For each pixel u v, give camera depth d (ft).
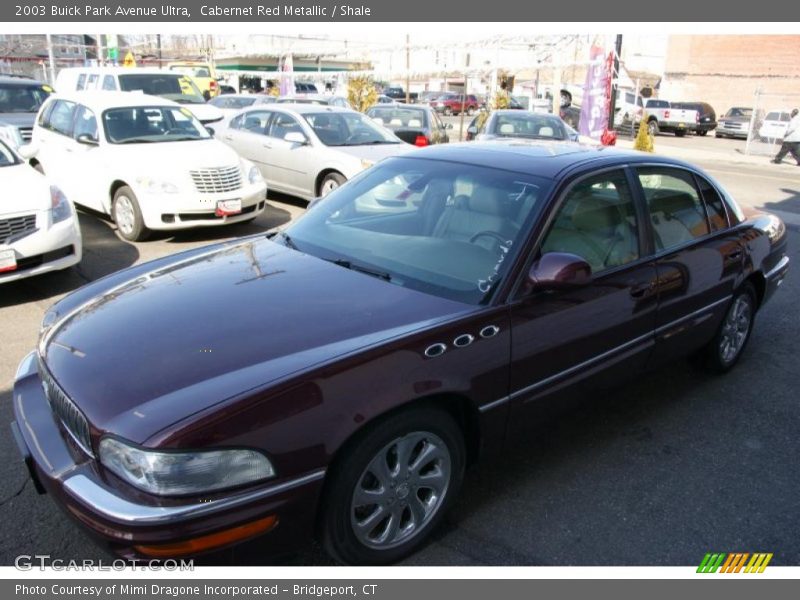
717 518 9.64
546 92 119.14
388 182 11.78
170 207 23.32
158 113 27.22
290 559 7.56
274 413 6.94
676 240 11.98
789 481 10.63
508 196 10.21
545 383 9.56
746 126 97.55
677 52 124.47
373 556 8.16
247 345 7.74
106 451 6.81
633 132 94.79
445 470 8.68
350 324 8.20
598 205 10.61
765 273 14.46
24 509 9.25
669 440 11.75
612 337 10.48
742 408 13.03
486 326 8.63
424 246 10.13
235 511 6.75
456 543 8.90
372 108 47.24
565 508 9.72
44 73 115.85
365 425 7.64
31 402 8.54
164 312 8.68
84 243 23.94
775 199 38.63
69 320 9.11
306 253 10.60
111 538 6.54
